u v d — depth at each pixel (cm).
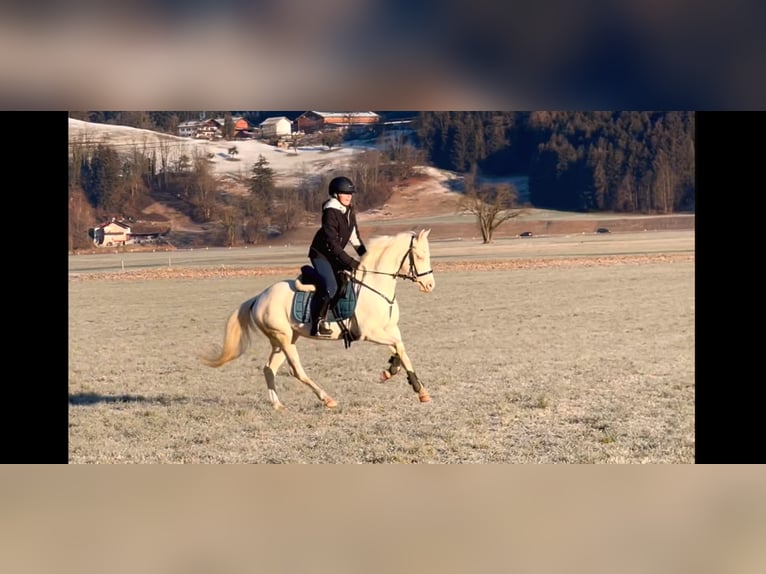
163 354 1830
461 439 1009
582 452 960
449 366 1515
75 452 1011
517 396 1242
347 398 1249
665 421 1106
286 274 4266
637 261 4228
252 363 1658
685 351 1702
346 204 1085
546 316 2323
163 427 1105
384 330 1089
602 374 1430
